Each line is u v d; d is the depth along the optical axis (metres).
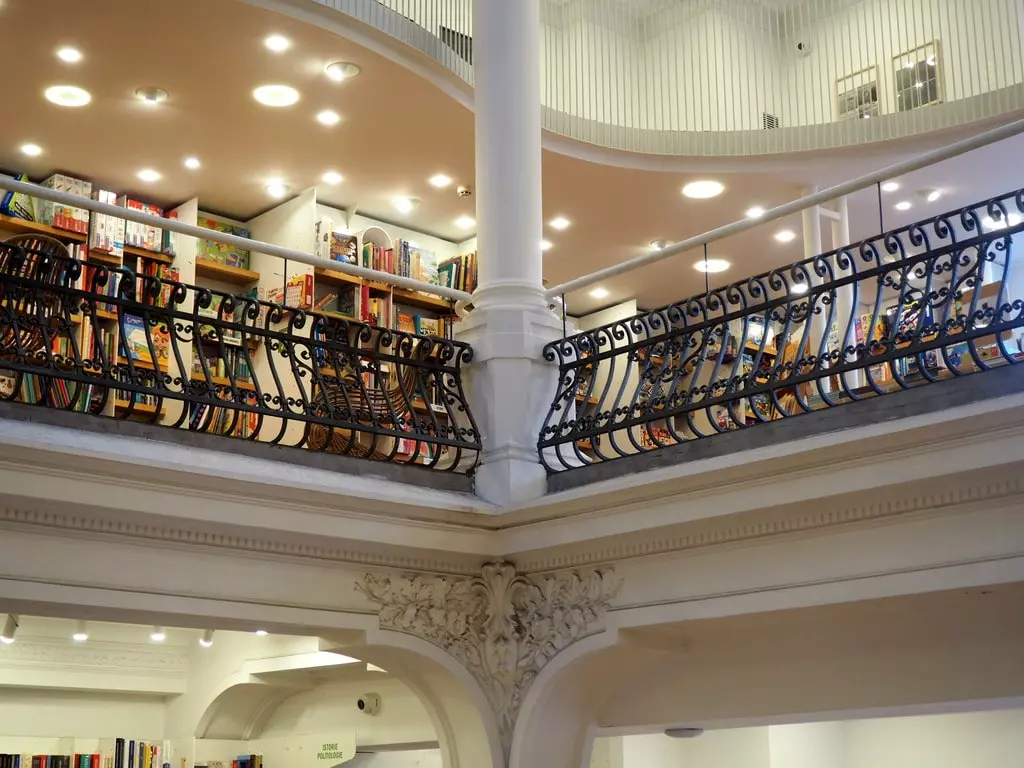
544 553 5.50
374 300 8.90
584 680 5.61
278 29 6.96
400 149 8.41
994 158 8.80
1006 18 9.35
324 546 5.15
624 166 8.78
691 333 5.31
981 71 9.45
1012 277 9.85
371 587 5.34
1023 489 4.10
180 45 7.10
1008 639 4.66
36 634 8.37
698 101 10.33
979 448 4.07
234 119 7.93
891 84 9.94
